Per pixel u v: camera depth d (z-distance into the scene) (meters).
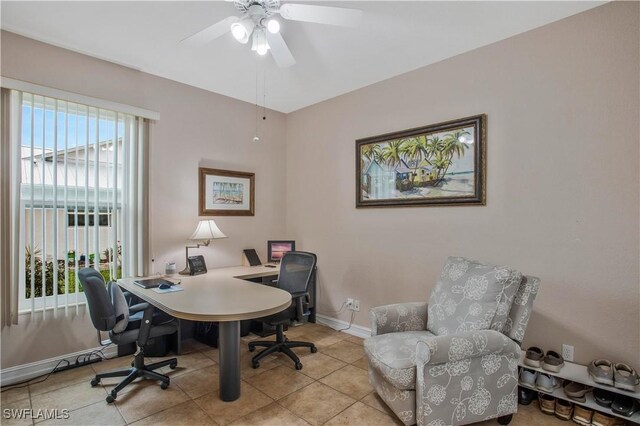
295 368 2.79
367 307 3.53
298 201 4.33
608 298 2.19
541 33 2.45
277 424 2.04
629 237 2.12
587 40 2.26
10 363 2.50
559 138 2.38
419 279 3.12
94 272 2.29
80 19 2.36
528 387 2.23
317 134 4.09
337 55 2.89
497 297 2.03
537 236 2.46
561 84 2.37
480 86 2.75
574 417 2.06
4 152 2.47
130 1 2.16
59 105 2.74
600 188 2.22
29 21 2.38
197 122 3.61
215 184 3.76
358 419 2.09
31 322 2.59
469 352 1.86
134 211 3.14
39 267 2.64
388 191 3.35
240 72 3.24
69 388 2.43
